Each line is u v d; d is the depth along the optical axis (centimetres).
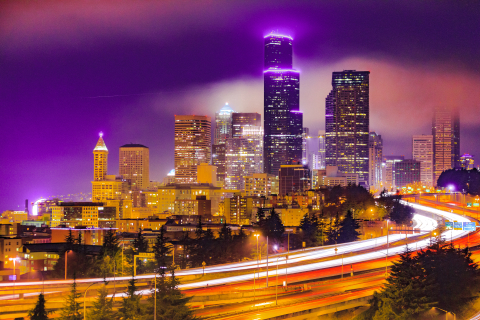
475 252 19588
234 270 17788
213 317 12169
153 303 12562
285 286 14912
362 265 17625
